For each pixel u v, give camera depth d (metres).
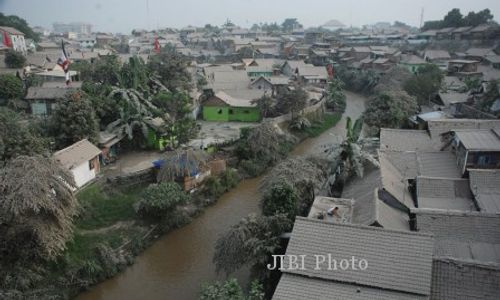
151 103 41.34
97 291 22.22
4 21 93.31
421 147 31.30
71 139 32.66
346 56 98.31
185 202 28.81
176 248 26.05
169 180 29.97
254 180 36.41
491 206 22.27
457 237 19.98
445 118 39.41
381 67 80.75
